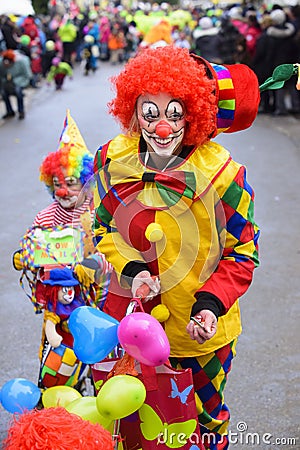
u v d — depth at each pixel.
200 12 34.28
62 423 2.51
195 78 2.84
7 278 6.35
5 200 8.80
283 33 14.28
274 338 5.14
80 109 15.95
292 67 3.04
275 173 9.93
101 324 2.79
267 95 14.93
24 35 20.25
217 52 14.95
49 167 3.91
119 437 2.82
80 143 4.02
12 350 5.07
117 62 28.58
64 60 22.36
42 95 18.78
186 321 3.00
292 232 7.42
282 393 4.42
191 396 2.79
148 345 2.63
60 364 3.79
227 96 2.95
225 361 3.14
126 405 2.64
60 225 3.88
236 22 17.88
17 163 10.89
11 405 3.21
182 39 23.38
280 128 13.44
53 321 3.78
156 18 26.55
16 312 5.68
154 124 2.87
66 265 3.75
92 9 39.91
